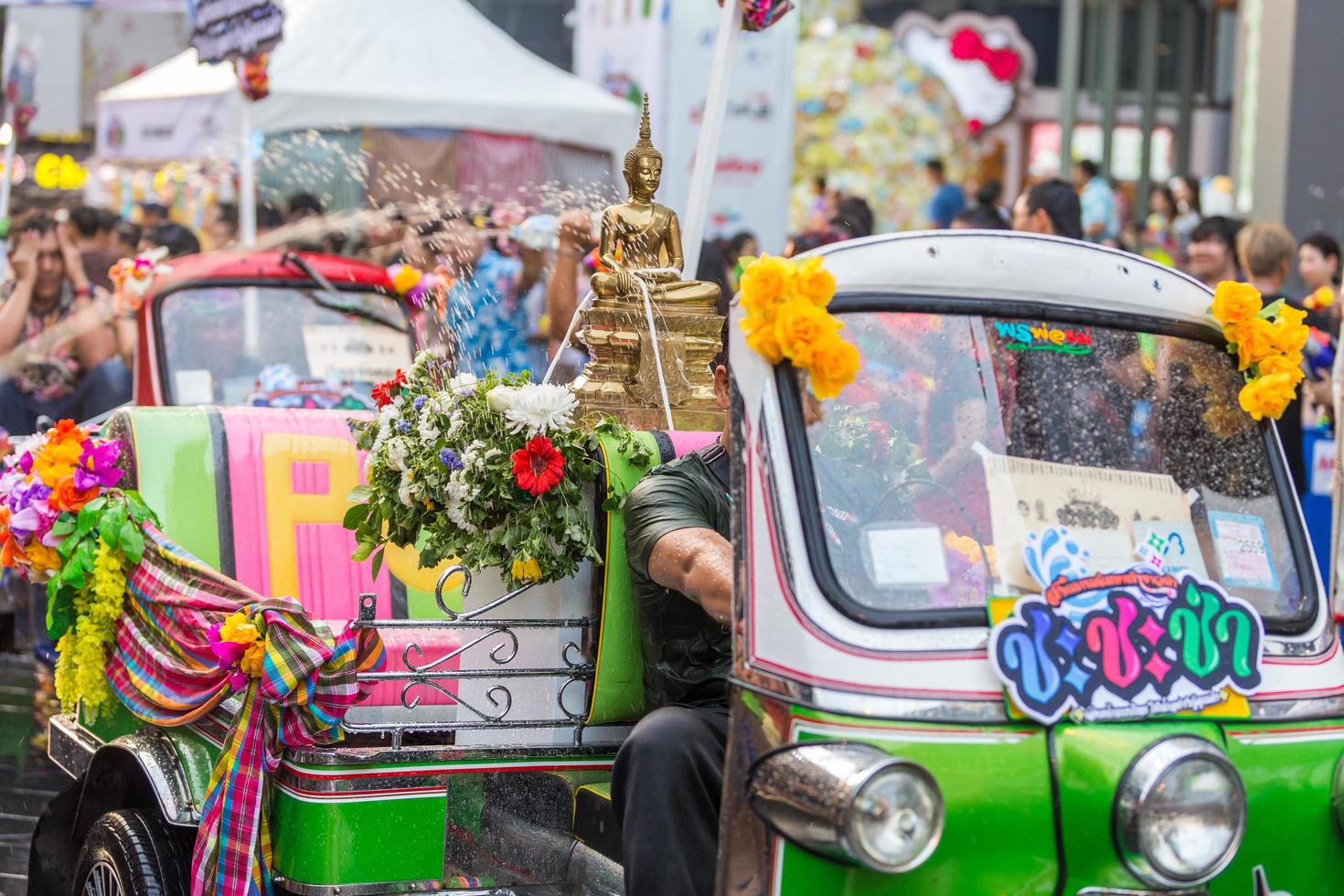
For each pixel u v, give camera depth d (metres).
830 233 7.43
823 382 2.80
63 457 3.96
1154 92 17.02
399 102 9.31
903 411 2.95
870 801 2.48
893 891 2.61
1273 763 2.87
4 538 4.08
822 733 2.63
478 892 3.41
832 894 2.62
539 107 9.67
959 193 14.33
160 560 3.81
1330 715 2.98
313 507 4.41
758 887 2.71
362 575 4.39
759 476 2.83
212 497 4.31
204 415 4.43
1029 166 18.72
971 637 2.74
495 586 3.70
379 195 9.22
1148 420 3.12
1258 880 2.87
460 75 9.67
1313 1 12.70
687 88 9.92
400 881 3.35
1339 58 12.77
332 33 9.48
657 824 3.13
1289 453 6.62
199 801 3.65
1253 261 7.12
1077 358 3.10
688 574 3.20
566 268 7.47
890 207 16.56
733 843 2.77
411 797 3.37
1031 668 2.71
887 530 2.85
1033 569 2.83
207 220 10.74
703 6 9.88
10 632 7.68
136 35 13.83
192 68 9.94
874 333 2.97
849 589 2.77
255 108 9.02
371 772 3.32
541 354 7.58
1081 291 3.13
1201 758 2.59
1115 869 2.64
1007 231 3.12
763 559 2.79
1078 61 14.47
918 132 17.20
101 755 4.00
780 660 2.73
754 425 2.85
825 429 2.89
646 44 9.94
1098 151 18.69
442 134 9.49
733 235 9.77
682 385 4.07
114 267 6.84
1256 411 3.19
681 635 3.45
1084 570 2.86
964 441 2.97
